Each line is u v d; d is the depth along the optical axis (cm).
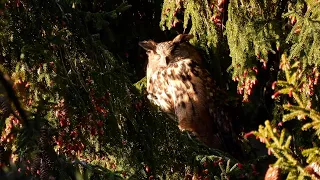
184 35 1322
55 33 846
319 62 948
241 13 1105
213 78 1318
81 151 857
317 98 1022
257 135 684
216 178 1013
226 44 1217
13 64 805
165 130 973
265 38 1066
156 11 1342
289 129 1202
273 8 1111
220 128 1328
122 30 1341
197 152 1056
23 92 795
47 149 763
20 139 732
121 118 910
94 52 894
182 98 1327
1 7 737
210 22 1188
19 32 815
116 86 891
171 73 1323
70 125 827
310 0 1010
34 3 827
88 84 861
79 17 892
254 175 1082
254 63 1088
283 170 660
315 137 1106
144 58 1409
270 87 1253
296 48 956
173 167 984
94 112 855
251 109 1309
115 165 931
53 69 808
